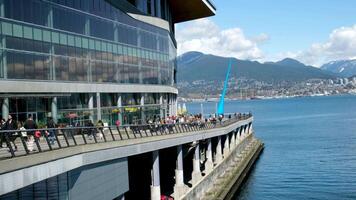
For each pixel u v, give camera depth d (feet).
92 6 166.50
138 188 166.40
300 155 312.09
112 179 109.19
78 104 161.27
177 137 149.07
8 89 128.26
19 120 136.05
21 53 133.28
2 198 78.79
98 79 170.09
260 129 546.67
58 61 148.77
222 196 173.58
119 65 184.75
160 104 228.22
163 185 173.58
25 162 75.51
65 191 90.84
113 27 180.55
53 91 145.59
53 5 146.41
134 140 119.96
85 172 97.66
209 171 190.49
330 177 232.73
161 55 224.74
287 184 219.82
